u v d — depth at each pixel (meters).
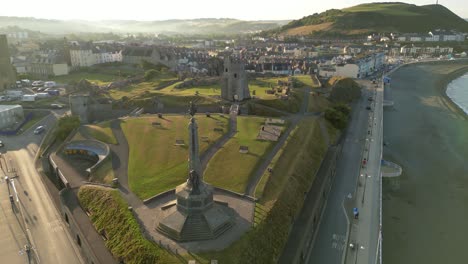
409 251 67.94
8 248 59.28
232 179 68.81
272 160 77.25
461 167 103.94
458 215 79.69
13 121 126.06
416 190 90.50
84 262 56.50
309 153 88.19
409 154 113.19
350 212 71.62
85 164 82.81
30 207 71.44
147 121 103.69
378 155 98.25
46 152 94.25
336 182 84.44
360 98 165.12
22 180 83.06
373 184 81.69
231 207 60.12
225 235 52.97
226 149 81.88
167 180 68.44
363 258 57.62
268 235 55.53
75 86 160.62
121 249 51.91
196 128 54.31
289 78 160.88
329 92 153.12
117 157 80.81
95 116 123.19
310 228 63.84
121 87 155.88
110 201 62.19
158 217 57.22
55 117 132.12
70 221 62.88
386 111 162.00
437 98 188.12
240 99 121.75
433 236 72.44
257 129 96.25
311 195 72.38
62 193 68.31
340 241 63.25
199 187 55.50
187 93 133.12
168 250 49.72
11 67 178.62
